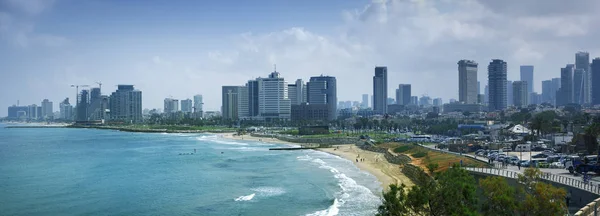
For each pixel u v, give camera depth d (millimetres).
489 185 56781
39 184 137375
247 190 124000
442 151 161625
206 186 132000
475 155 149875
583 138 141750
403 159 158250
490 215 53688
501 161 123750
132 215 96562
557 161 118562
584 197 70562
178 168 176375
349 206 98375
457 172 59562
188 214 96875
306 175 149750
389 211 51844
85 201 111062
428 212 52031
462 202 52219
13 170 171500
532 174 62219
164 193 121312
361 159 192625
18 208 103125
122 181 143250
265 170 166375
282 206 102062
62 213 98438
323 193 115625
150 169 174000
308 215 92562
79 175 157500
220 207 102875
